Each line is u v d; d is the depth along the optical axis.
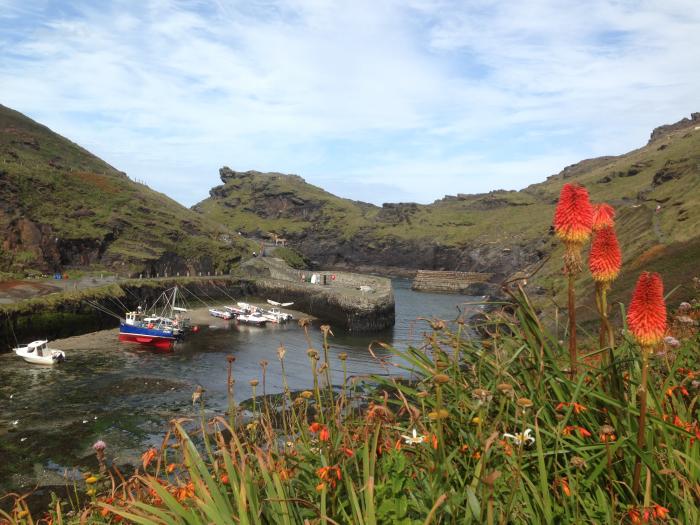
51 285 71.69
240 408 4.11
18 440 23.44
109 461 20.81
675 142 198.25
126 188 133.50
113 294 72.50
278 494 2.68
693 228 49.94
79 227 100.31
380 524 2.60
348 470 3.08
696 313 5.95
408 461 3.03
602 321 3.33
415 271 195.38
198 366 42.31
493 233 183.50
